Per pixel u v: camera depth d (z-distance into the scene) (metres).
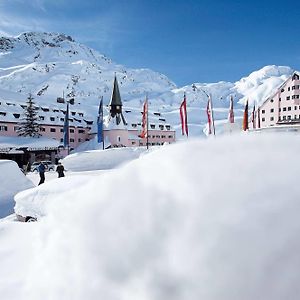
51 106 62.41
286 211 1.48
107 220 1.98
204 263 1.47
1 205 10.06
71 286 1.85
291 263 1.33
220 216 1.58
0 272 2.28
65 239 2.13
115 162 27.56
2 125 48.69
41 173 17.33
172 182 1.94
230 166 1.86
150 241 1.71
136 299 1.59
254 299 1.32
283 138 2.16
